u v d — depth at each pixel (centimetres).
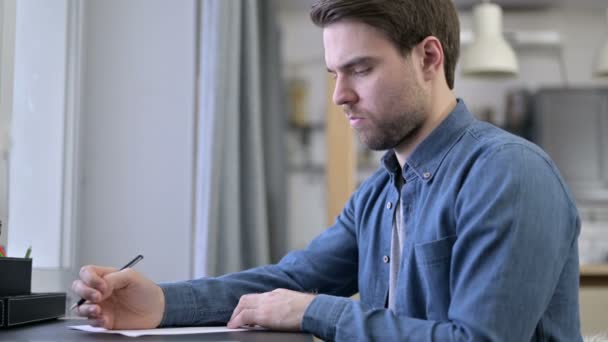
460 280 109
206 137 288
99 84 314
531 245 108
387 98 122
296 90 322
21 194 254
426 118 127
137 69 315
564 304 118
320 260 150
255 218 299
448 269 118
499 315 104
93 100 313
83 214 309
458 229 114
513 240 107
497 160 114
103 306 123
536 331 116
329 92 322
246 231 300
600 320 298
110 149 313
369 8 119
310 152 321
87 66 313
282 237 312
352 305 114
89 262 309
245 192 301
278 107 319
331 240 152
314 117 322
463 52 337
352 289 155
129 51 315
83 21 303
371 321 111
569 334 118
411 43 123
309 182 320
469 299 106
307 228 318
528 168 112
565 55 340
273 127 317
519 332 105
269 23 321
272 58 321
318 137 321
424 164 127
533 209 109
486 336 103
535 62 341
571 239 117
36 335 111
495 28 335
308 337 109
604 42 339
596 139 339
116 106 314
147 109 315
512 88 340
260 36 320
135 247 311
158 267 311
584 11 341
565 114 339
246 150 302
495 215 109
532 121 338
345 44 122
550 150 338
